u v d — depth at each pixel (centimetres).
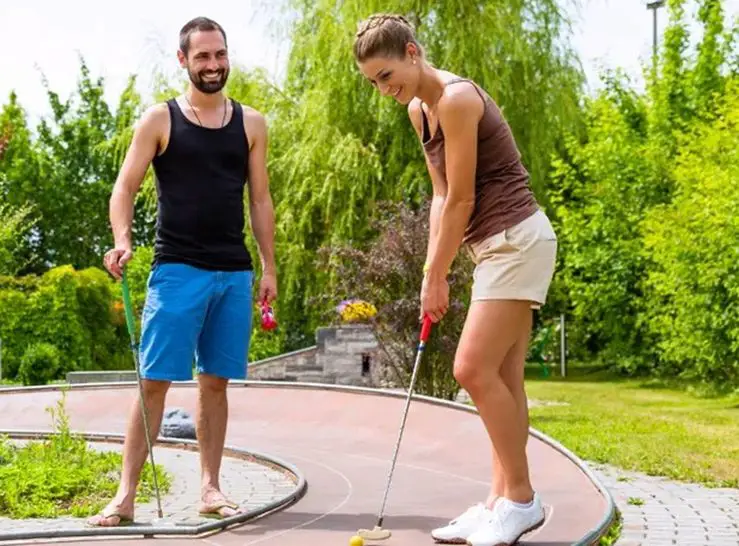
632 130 1884
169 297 497
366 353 1572
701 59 1825
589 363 2142
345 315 1223
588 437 949
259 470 688
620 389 1611
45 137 3153
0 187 2611
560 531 480
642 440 927
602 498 561
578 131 1831
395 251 1170
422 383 1176
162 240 503
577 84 1827
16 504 546
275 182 1838
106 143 2062
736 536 531
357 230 1773
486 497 582
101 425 944
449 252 431
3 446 698
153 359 495
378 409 877
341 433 852
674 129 1781
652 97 1878
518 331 434
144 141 496
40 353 1664
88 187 3130
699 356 1441
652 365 1780
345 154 1728
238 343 514
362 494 595
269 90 1912
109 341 1788
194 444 772
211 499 519
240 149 510
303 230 1794
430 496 588
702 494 655
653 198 1725
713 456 820
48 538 466
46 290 1705
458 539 453
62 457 676
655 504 620
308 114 1795
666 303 1666
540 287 431
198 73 496
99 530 472
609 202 1745
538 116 1780
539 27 1794
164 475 632
